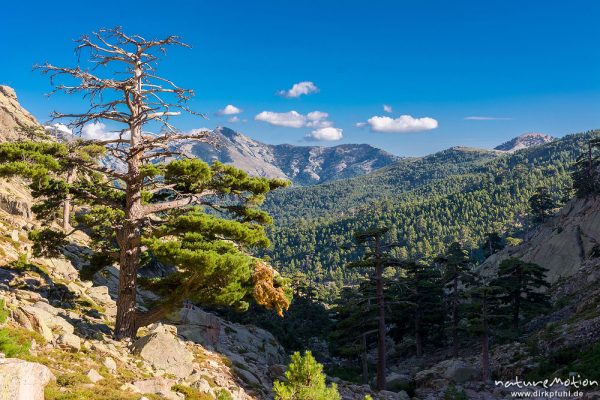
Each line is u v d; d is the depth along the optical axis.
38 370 9.41
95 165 17.86
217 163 19.73
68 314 17.86
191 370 16.02
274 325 42.22
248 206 20.69
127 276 17.91
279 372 21.94
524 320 50.91
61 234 19.83
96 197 18.92
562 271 74.56
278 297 17.62
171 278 18.14
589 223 78.25
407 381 34.12
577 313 40.56
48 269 24.19
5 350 10.49
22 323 13.50
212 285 17.75
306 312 60.62
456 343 44.12
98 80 17.17
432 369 35.03
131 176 18.03
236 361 20.66
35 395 8.79
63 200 18.56
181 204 19.12
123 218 19.30
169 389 13.16
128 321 17.77
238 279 17.56
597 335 31.09
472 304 34.53
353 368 43.75
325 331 58.12
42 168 15.99
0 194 35.91
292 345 42.94
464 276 49.28
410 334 53.66
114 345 15.95
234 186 19.80
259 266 18.38
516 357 34.81
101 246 21.00
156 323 21.56
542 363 30.81
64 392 10.04
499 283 46.50
